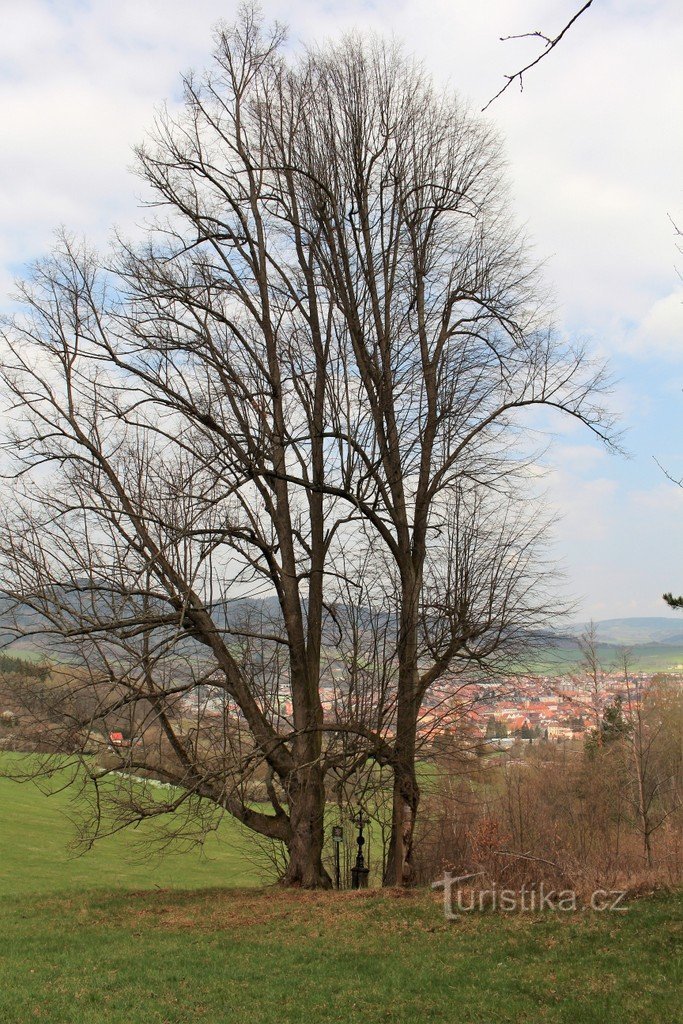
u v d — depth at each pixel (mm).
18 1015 9992
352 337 17328
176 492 15820
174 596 16172
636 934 11625
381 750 16625
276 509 18047
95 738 15438
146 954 12711
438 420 17797
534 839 22578
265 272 18297
